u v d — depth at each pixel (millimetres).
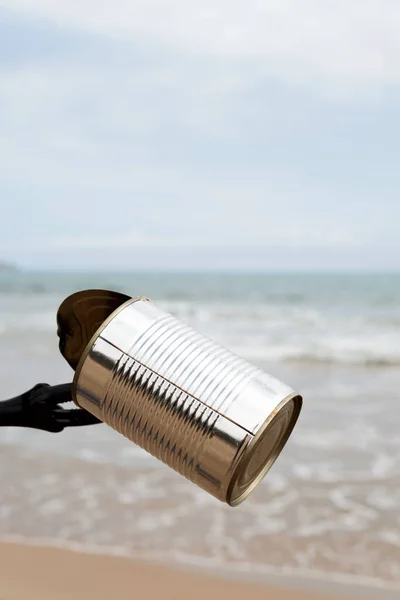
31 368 10523
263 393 782
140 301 849
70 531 4203
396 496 4891
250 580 3506
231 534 4215
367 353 12461
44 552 3672
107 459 5637
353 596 3389
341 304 24516
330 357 12156
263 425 763
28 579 3381
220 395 779
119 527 4277
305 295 28719
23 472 5324
